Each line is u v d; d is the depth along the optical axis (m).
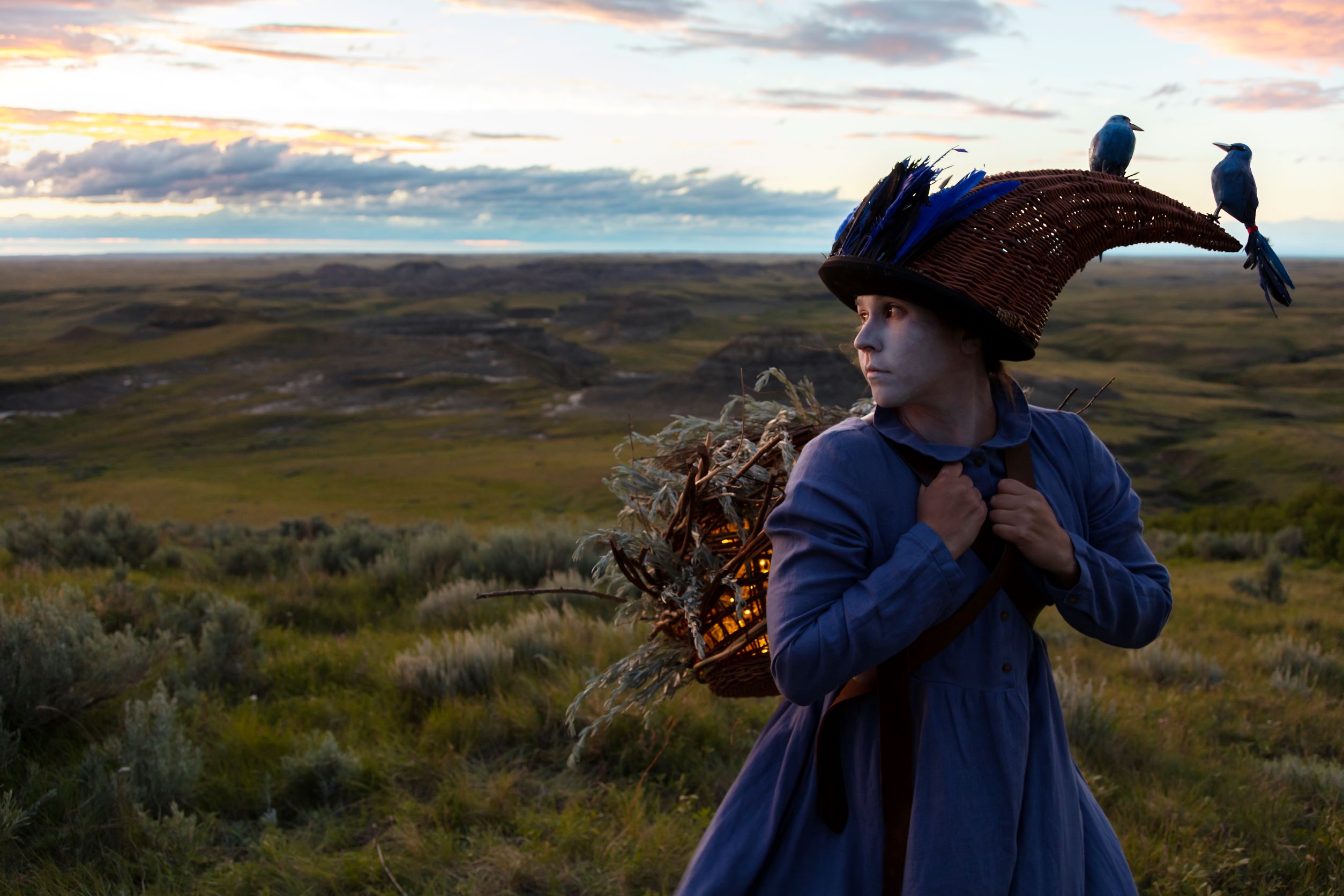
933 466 1.50
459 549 10.95
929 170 1.40
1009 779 1.49
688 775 4.06
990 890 1.44
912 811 1.50
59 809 3.48
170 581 10.02
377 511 69.00
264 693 5.41
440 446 113.19
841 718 1.63
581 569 9.90
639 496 2.03
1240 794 4.17
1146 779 4.35
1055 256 1.44
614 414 129.25
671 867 3.23
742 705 4.93
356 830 3.55
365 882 3.16
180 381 168.62
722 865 1.65
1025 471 1.56
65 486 92.88
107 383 165.25
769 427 1.95
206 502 75.81
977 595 1.49
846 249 1.46
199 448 120.75
